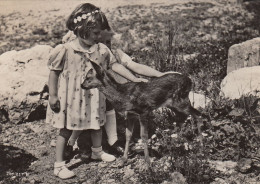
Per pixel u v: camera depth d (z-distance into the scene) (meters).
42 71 3.39
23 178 2.53
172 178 2.39
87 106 2.53
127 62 2.69
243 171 2.43
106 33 2.66
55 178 2.54
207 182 2.37
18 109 3.24
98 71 2.35
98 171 2.59
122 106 2.42
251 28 6.70
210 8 8.41
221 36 6.09
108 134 2.74
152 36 6.02
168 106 2.53
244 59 3.67
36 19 7.63
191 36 6.04
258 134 2.61
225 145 2.62
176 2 8.91
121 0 8.91
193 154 2.45
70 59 2.49
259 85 3.09
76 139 2.86
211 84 3.59
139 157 2.68
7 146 2.88
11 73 3.35
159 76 2.50
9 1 8.88
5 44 6.15
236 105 2.84
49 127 3.19
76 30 2.45
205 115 2.81
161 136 2.81
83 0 8.84
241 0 8.92
